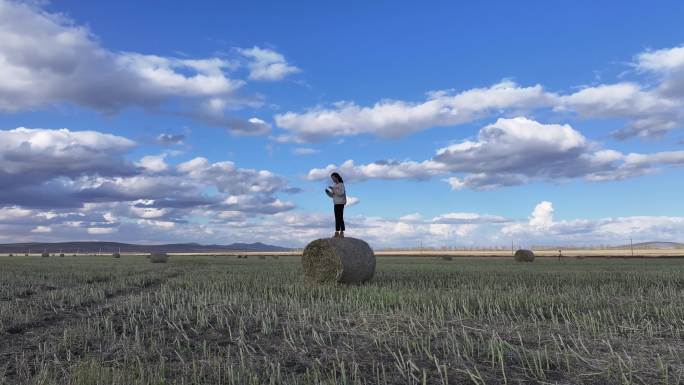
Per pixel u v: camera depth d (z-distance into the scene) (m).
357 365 6.45
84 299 12.74
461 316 9.60
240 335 8.34
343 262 15.66
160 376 6.28
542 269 24.56
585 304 10.91
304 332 8.38
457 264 32.97
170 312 10.34
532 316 9.63
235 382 6.04
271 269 24.98
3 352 7.77
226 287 15.18
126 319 9.88
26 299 13.08
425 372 6.16
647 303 10.86
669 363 6.47
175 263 34.66
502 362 6.27
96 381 5.98
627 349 7.18
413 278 18.23
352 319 9.29
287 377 6.13
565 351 6.91
